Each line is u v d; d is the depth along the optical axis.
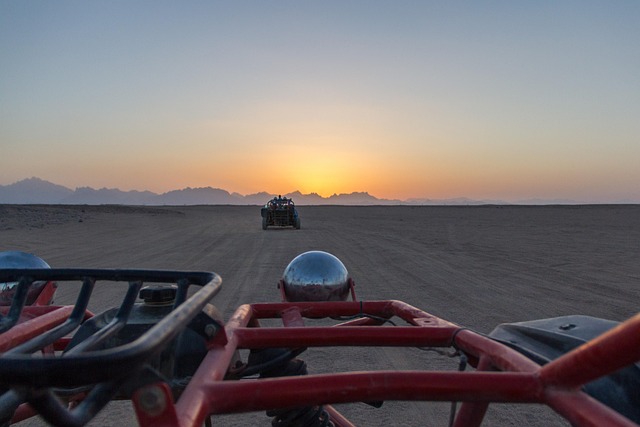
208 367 2.20
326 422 3.04
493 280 13.06
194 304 1.86
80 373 1.30
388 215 76.19
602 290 11.54
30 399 1.39
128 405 5.63
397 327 2.82
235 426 5.12
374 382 2.01
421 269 15.23
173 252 20.33
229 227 42.41
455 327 2.89
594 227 37.44
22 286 2.91
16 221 42.81
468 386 1.98
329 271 4.13
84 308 2.95
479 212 87.00
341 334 2.77
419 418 5.25
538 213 76.38
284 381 2.00
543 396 1.93
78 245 23.61
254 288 11.83
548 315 9.02
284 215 38.50
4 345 2.77
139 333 2.83
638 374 2.26
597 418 1.68
